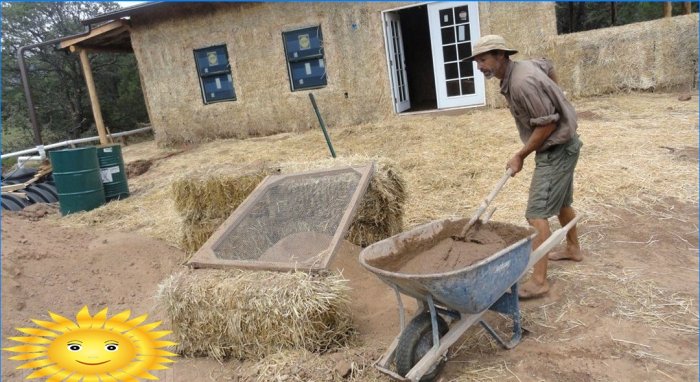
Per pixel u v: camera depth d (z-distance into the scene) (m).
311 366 3.05
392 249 3.16
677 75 9.70
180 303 3.41
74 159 7.36
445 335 2.80
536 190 3.54
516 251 2.79
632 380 2.67
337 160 5.13
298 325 3.18
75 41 12.69
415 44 14.53
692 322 3.12
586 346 3.00
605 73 9.95
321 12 11.28
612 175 5.78
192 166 10.10
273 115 12.43
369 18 10.98
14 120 18.91
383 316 3.74
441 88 11.16
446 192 6.20
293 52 11.84
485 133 8.45
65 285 4.66
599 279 3.75
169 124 13.60
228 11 12.09
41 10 18.73
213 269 3.59
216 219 5.35
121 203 7.77
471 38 10.50
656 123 7.68
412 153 8.00
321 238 4.24
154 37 12.97
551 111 3.24
